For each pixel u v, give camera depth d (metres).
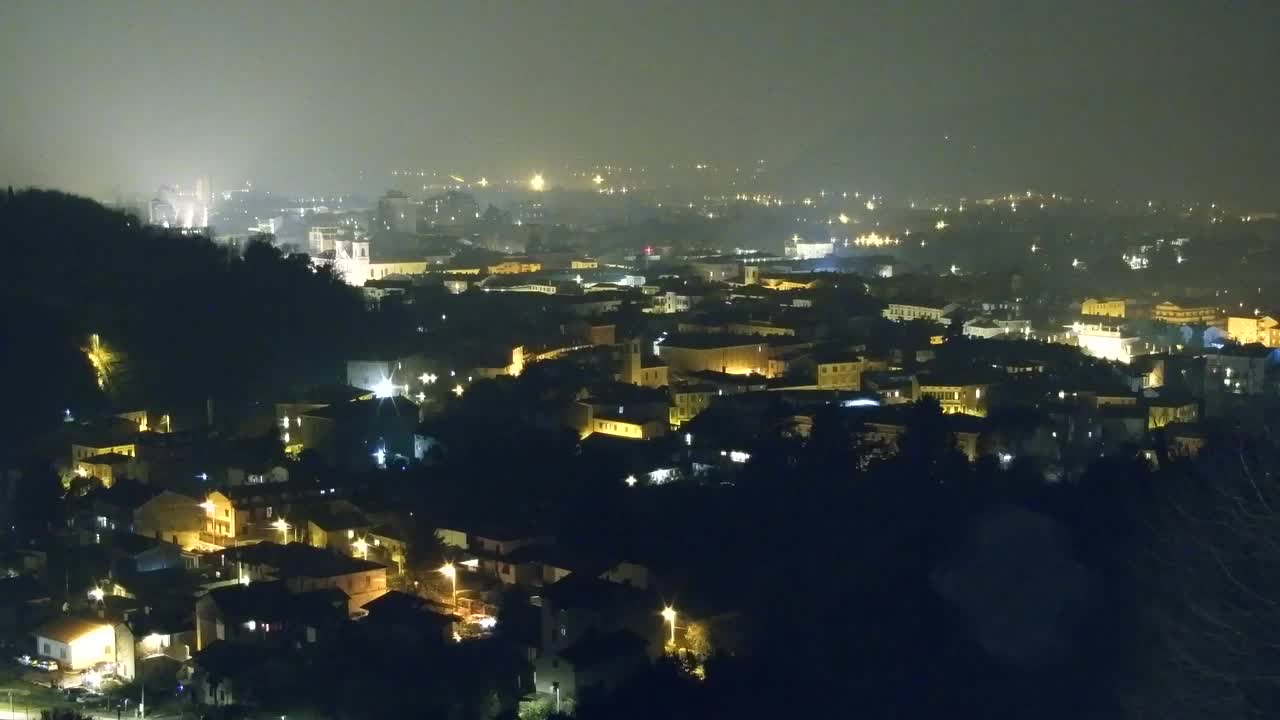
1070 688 92.62
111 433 167.50
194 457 159.12
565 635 106.81
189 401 193.88
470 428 171.25
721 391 192.00
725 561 122.69
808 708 95.62
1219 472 82.69
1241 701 63.16
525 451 159.25
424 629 109.19
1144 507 107.62
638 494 143.38
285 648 108.56
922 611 109.50
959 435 164.00
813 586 117.31
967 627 105.44
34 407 174.62
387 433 170.25
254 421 182.50
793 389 192.25
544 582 121.94
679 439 167.62
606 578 119.38
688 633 108.88
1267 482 71.25
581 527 132.62
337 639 108.62
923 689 97.06
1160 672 70.88
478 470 153.62
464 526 131.12
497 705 101.00
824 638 107.25
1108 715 85.25
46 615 118.75
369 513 137.00
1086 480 136.25
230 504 136.12
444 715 98.94
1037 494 133.38
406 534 130.62
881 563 121.25
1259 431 111.69
